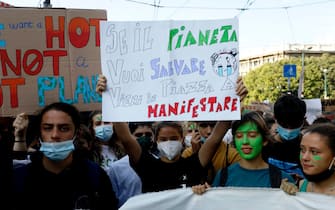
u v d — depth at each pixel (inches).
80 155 116.0
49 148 109.0
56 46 135.2
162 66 125.3
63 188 109.3
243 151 121.0
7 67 131.3
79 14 137.4
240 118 120.8
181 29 124.9
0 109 130.7
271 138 126.1
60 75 135.6
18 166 120.0
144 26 126.2
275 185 117.8
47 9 134.6
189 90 124.2
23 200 108.5
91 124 168.6
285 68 572.1
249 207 102.8
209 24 123.7
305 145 110.2
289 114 144.5
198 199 104.7
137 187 146.3
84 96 137.6
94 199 110.8
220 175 125.0
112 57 126.9
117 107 126.1
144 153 135.3
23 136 147.4
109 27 126.9
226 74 122.4
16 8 131.9
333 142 107.5
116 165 149.6
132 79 126.3
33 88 133.1
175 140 132.0
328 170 108.3
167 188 128.9
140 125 178.2
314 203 98.4
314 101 293.6
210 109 122.6
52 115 109.7
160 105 125.0
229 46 122.3
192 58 124.4
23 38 132.5
